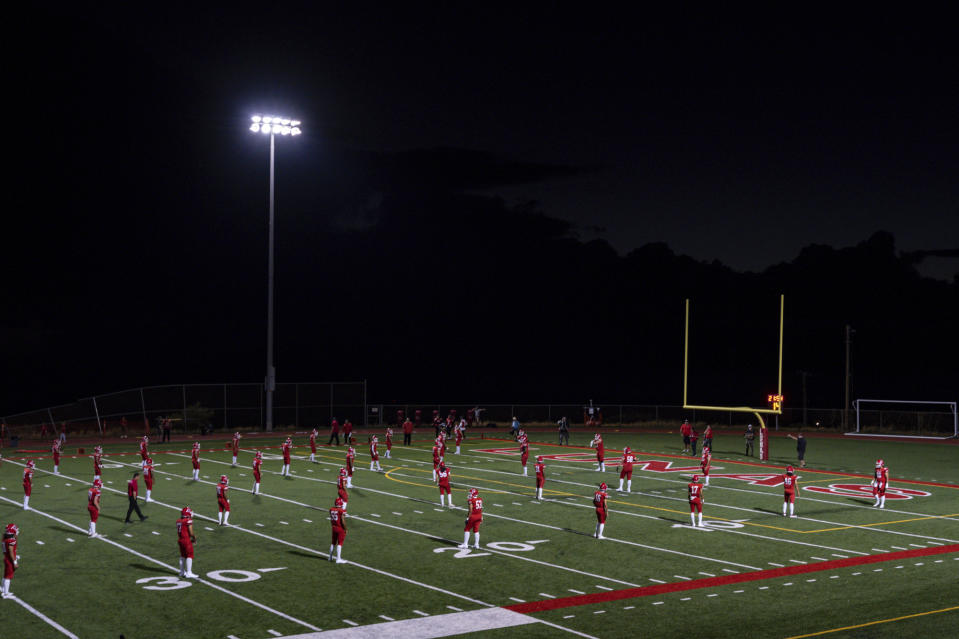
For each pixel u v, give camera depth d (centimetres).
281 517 2930
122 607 1867
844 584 2086
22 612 1833
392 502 3259
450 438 6062
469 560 2322
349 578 2122
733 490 3656
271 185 6450
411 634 1694
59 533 2647
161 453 5059
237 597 1947
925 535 2697
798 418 7900
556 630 1722
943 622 1764
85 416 6241
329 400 7169
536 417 7844
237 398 6819
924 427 7000
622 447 5575
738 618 1798
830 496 3500
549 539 2605
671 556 2386
